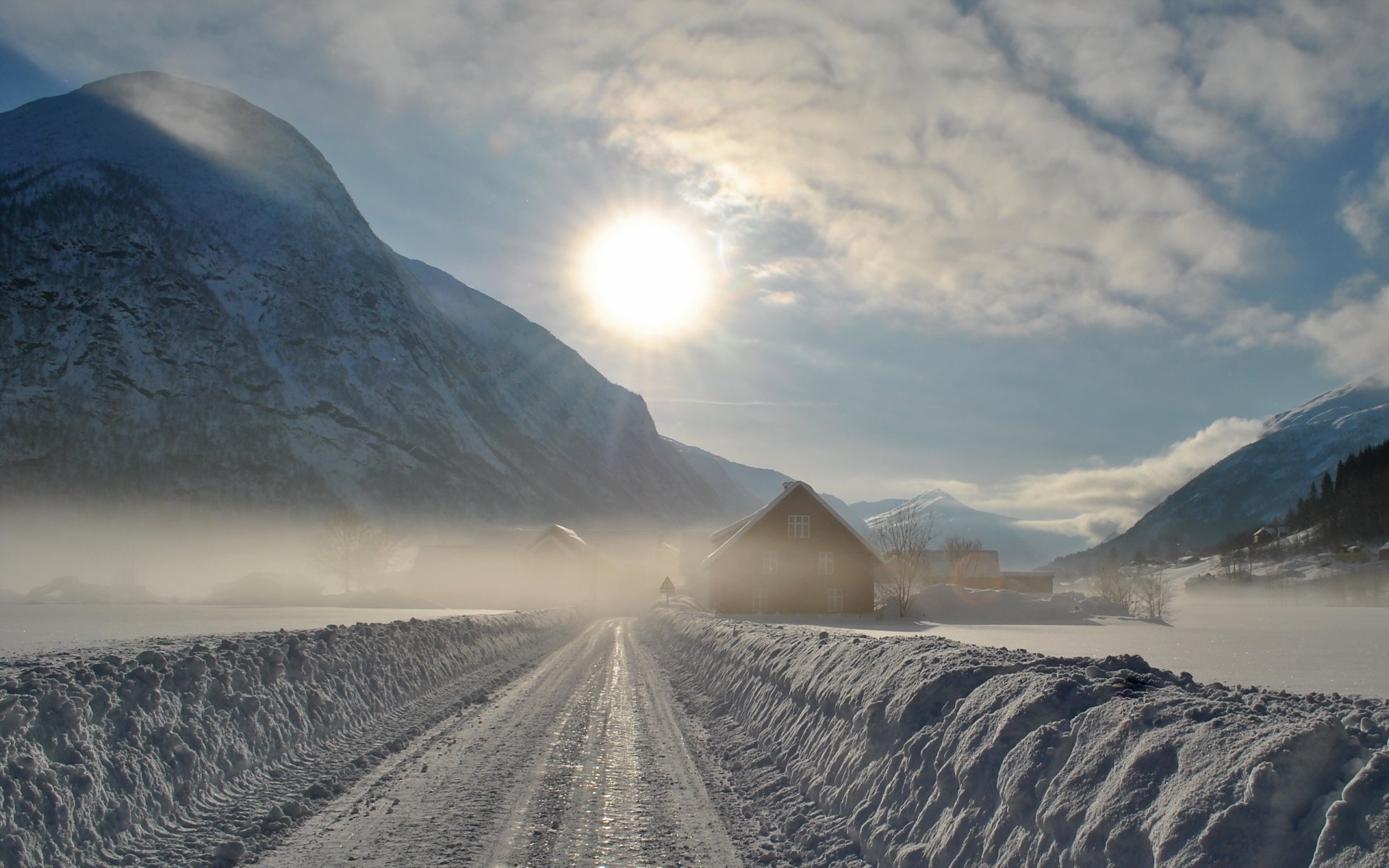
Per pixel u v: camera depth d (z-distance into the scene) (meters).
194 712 9.47
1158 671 7.40
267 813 8.36
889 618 51.69
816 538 55.00
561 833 7.98
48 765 7.14
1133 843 4.67
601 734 13.11
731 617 49.12
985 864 5.68
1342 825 3.96
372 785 9.65
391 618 39.00
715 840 7.86
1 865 6.10
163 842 7.42
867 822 7.33
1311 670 17.25
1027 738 6.10
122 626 27.33
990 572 87.94
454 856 7.25
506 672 21.81
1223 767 4.61
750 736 12.63
